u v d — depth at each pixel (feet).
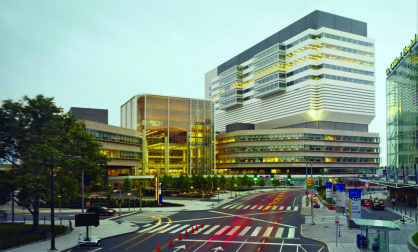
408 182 195.31
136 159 378.73
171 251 92.02
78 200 212.23
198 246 98.17
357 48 462.19
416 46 197.77
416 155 199.52
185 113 438.81
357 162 483.51
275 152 468.75
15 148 115.14
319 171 465.47
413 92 203.51
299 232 120.57
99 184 184.85
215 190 318.45
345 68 449.89
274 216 161.17
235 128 513.04
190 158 432.66
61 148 123.85
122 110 489.67
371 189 362.74
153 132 417.28
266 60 498.28
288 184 436.76
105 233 117.80
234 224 138.41
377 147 500.74
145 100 419.54
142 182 311.27
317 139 453.99
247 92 557.33
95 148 158.81
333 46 444.55
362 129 491.31
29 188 107.86
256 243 102.42
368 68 467.52
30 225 135.54
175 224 139.23
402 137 225.35
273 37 513.04
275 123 496.23
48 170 118.73
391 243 100.32
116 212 179.11
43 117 121.29
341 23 460.96
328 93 434.71
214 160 449.89
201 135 444.14
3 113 112.98
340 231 120.37
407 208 191.31
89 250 94.12
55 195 118.52
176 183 283.79
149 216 164.45
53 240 94.38
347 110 446.60
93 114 410.93
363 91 461.78
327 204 207.41
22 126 117.50
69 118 136.87
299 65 453.99
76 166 131.13
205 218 156.04
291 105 462.60
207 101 455.63
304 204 214.48
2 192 109.50
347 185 422.82
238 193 310.65
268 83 490.08
